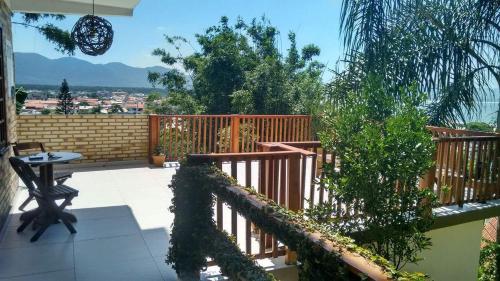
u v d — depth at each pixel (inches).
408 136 125.3
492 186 201.5
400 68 224.7
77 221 169.6
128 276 121.1
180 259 118.7
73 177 251.4
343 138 135.7
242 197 94.3
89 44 226.4
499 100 227.0
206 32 625.6
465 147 189.9
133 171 271.3
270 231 80.4
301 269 68.8
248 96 466.3
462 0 220.8
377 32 231.9
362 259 59.6
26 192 217.8
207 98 553.0
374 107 139.1
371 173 126.2
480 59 224.1
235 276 95.9
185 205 117.9
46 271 123.3
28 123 266.8
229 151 316.5
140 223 168.9
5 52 185.5
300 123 337.1
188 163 122.9
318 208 132.1
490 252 280.1
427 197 135.2
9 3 207.5
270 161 132.3
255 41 607.2
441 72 221.8
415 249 136.3
